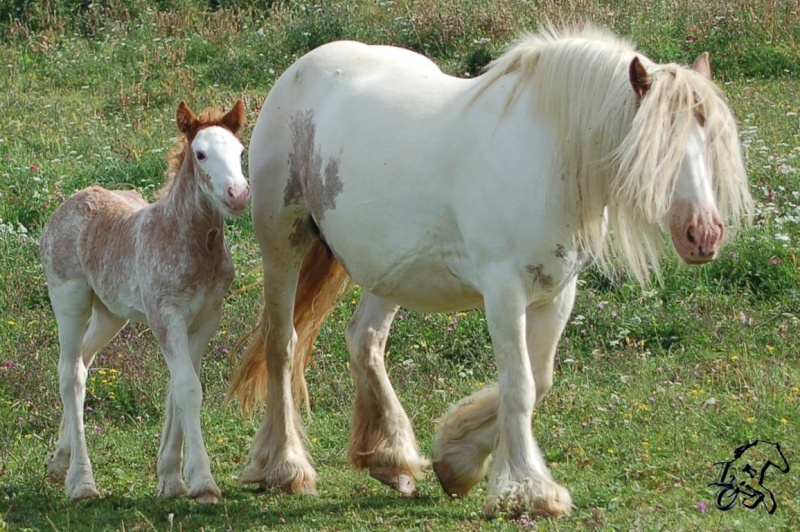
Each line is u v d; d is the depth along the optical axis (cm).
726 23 2333
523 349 872
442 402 1212
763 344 1296
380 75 1014
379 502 991
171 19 2648
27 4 2688
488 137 877
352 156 970
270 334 1070
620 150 809
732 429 1067
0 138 1978
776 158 1686
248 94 2212
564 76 843
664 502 911
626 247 845
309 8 2580
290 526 920
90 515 960
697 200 786
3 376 1262
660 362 1271
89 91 2330
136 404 1247
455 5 2506
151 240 975
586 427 1110
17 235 1581
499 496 870
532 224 850
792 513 862
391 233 940
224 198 918
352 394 1255
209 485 971
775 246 1438
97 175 1806
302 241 1072
